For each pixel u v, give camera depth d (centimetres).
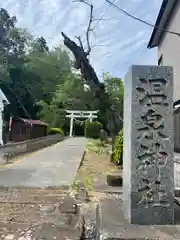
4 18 3541
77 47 901
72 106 3409
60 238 359
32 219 434
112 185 664
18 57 3622
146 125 304
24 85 3438
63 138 2791
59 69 4069
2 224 409
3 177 784
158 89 307
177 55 844
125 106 340
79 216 450
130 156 302
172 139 304
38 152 1480
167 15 918
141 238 255
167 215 296
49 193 605
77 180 730
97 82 954
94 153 1436
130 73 313
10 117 2419
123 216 318
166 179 300
